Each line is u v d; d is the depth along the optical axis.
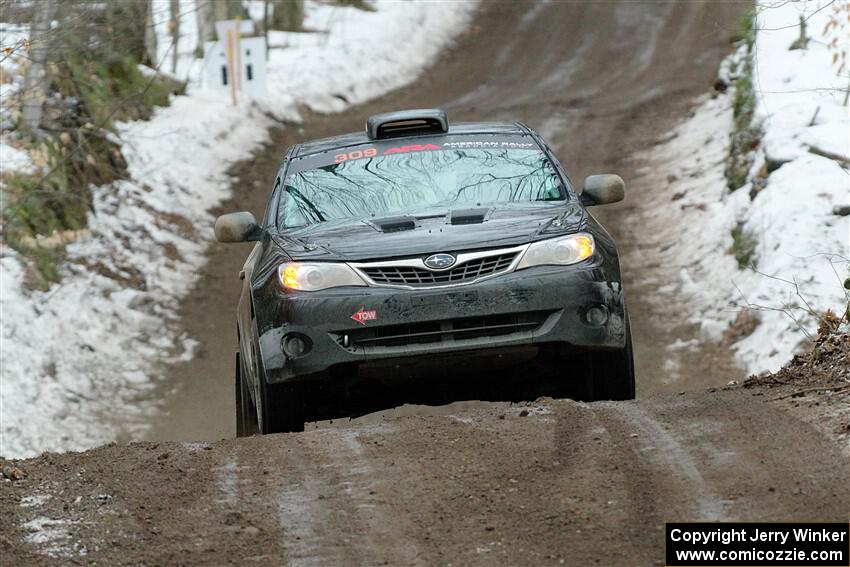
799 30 71.69
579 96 96.81
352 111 102.25
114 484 19.45
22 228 63.59
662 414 21.14
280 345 24.16
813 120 61.47
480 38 120.56
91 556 16.27
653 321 55.88
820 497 16.12
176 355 58.00
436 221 25.83
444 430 21.25
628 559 14.73
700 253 61.25
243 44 94.75
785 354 47.41
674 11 119.88
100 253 65.88
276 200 28.28
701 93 91.44
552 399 23.42
